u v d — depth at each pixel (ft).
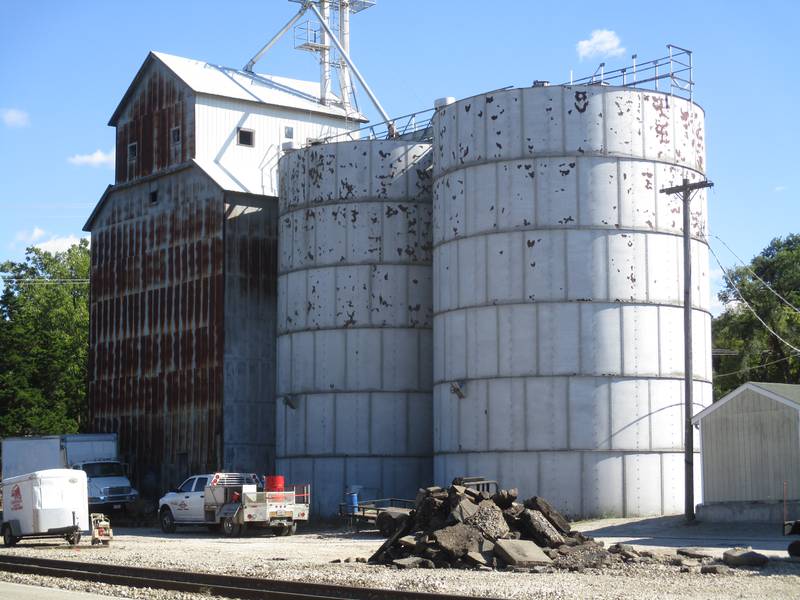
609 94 154.40
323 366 177.58
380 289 176.55
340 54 232.53
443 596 68.64
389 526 140.87
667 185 156.35
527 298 152.05
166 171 209.56
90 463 190.90
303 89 237.45
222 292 193.47
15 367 258.78
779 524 126.11
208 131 207.62
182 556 111.96
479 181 157.17
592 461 148.66
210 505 151.74
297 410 179.93
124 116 222.69
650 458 150.71
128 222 218.38
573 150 152.76
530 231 152.66
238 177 204.54
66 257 366.43
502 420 152.35
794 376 259.80
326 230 179.93
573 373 149.89
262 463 193.77
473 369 155.84
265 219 199.52
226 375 191.93
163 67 214.28
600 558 94.22
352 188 178.91
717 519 132.57
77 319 344.49
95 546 128.06
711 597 72.54
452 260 160.45
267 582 80.02
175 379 202.08
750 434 130.93
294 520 148.36
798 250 287.28
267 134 215.51
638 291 152.76
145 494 205.67
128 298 216.13
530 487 149.69
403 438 174.09
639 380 151.64
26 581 87.86
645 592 75.36
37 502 124.98
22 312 290.15
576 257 151.43
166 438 202.80
